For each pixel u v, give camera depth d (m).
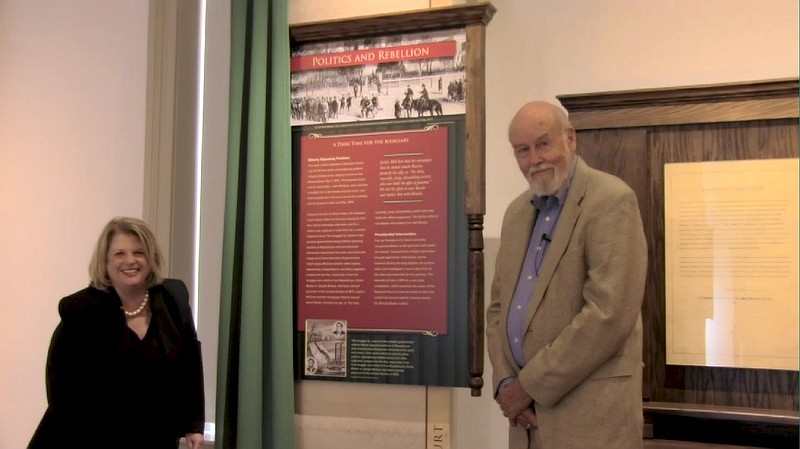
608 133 2.65
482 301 2.69
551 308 2.15
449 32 2.80
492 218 3.25
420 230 2.79
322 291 2.92
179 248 3.44
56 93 3.46
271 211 2.94
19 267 3.46
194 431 2.48
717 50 2.95
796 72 2.84
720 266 2.53
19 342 3.44
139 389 2.33
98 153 3.37
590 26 3.12
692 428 2.53
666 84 3.00
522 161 2.22
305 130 2.99
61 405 2.26
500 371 2.26
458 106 2.77
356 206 2.89
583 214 2.13
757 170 2.49
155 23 3.32
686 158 2.58
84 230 3.37
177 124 3.43
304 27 2.97
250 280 2.92
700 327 2.54
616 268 2.03
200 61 3.55
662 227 2.59
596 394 2.06
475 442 3.19
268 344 2.94
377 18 2.85
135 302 2.44
